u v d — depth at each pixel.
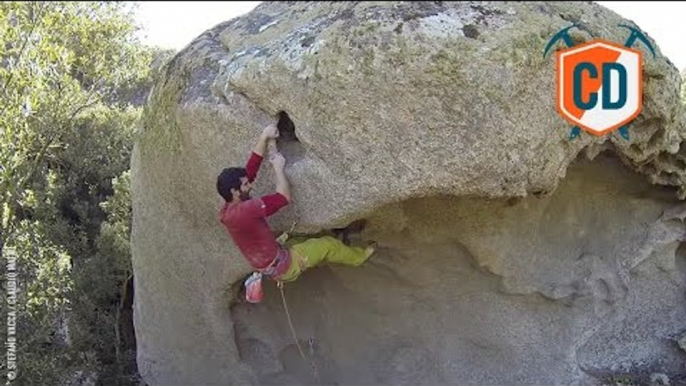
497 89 4.98
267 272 5.38
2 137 8.85
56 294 8.15
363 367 6.78
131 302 9.05
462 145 5.00
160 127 6.25
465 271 6.30
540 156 5.18
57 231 9.58
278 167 5.29
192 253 6.29
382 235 6.04
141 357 7.15
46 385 7.55
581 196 6.35
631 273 6.58
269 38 5.90
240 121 5.53
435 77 4.97
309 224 5.42
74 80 11.21
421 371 6.65
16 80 8.98
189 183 6.04
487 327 6.41
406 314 6.59
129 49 12.68
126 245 8.81
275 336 6.69
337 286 6.61
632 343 6.73
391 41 5.05
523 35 5.11
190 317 6.54
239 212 5.21
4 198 8.91
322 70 5.13
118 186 9.67
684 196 6.34
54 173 10.34
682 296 6.80
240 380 6.66
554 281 6.31
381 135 5.07
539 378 6.39
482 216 5.89
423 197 5.44
